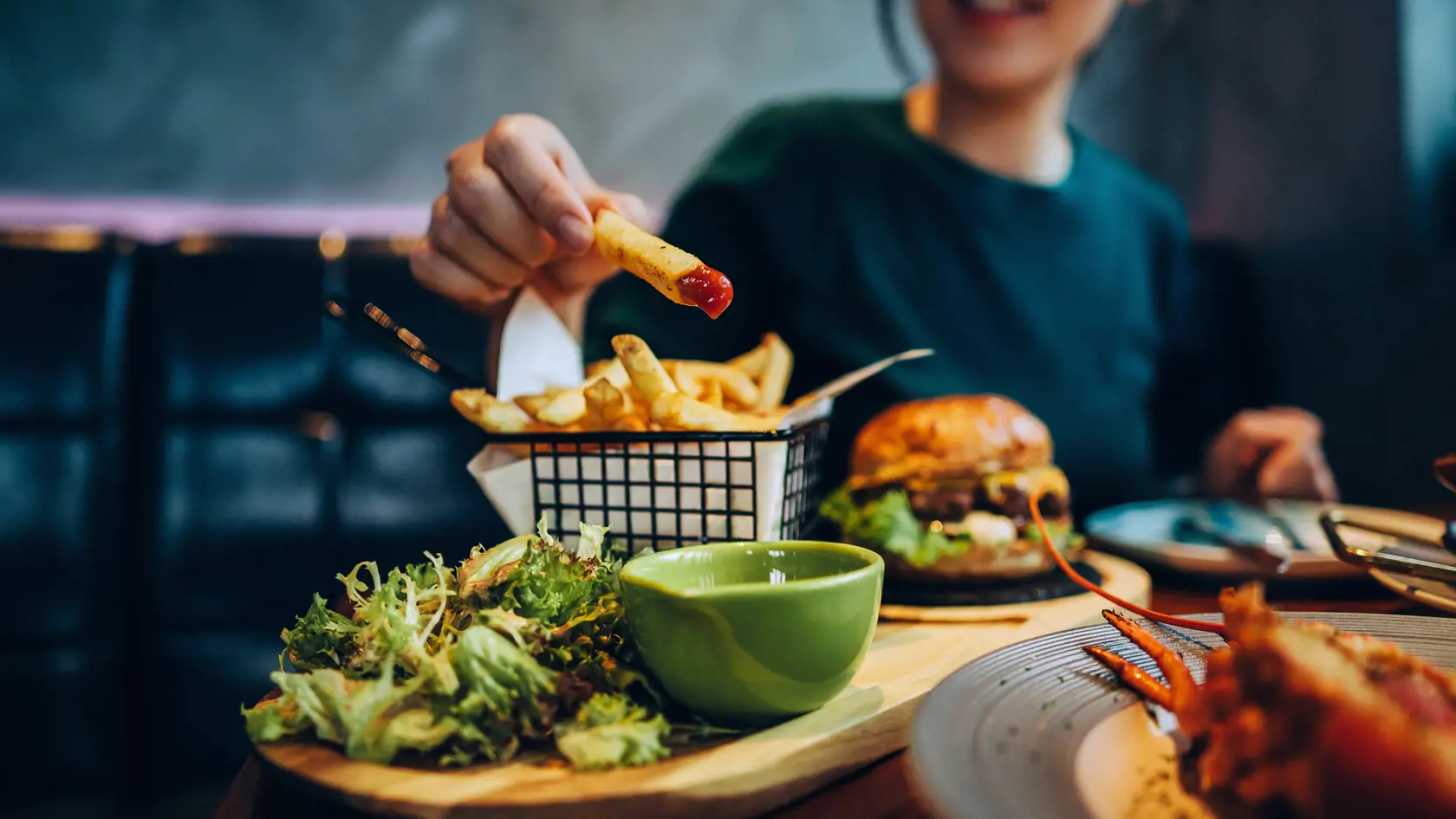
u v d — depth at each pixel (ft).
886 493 3.66
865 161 7.00
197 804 6.29
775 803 1.84
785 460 2.68
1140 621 2.42
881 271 6.83
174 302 6.45
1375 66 7.32
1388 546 3.45
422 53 8.33
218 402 6.46
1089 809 1.46
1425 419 7.10
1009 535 3.41
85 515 6.15
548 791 1.73
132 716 6.39
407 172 8.43
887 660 2.60
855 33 8.95
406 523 6.73
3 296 6.06
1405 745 1.34
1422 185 7.13
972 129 7.09
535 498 2.85
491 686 1.88
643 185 8.91
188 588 6.37
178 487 6.37
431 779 1.80
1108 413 7.03
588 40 8.61
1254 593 1.73
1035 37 6.51
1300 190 8.10
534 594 2.15
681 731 1.98
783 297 7.00
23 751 6.05
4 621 6.04
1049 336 6.90
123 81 7.85
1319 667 1.48
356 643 2.15
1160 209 7.74
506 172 3.18
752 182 7.07
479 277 3.65
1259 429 5.98
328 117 8.25
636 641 2.00
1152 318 7.52
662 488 2.73
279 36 8.07
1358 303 7.61
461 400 2.80
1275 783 1.47
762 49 8.88
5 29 7.60
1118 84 9.32
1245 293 8.64
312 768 1.86
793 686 1.93
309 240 6.76
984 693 1.88
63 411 6.13
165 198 8.05
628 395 2.94
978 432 3.62
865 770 2.06
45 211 7.82
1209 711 1.66
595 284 4.07
